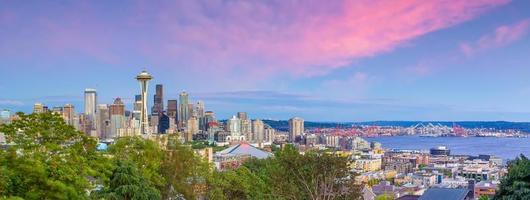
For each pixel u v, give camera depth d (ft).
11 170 99.60
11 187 98.27
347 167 194.59
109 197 144.87
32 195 99.86
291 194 190.80
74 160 117.29
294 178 194.08
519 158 120.78
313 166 191.01
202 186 217.36
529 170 116.57
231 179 232.73
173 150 200.54
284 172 195.11
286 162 194.80
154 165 180.96
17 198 90.33
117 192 147.43
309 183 192.75
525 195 115.24
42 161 106.63
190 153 204.44
